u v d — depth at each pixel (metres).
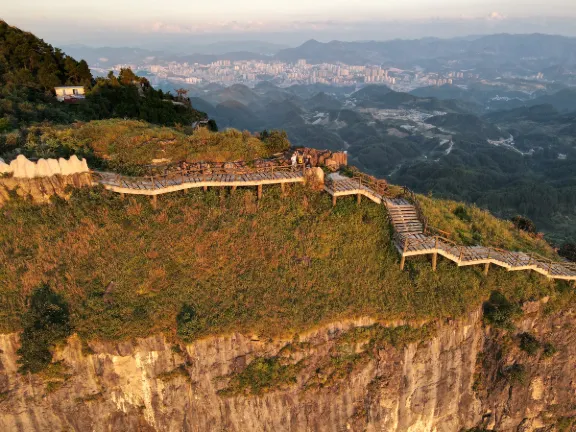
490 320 29.38
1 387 25.20
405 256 29.80
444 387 28.94
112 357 25.05
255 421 26.03
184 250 28.48
